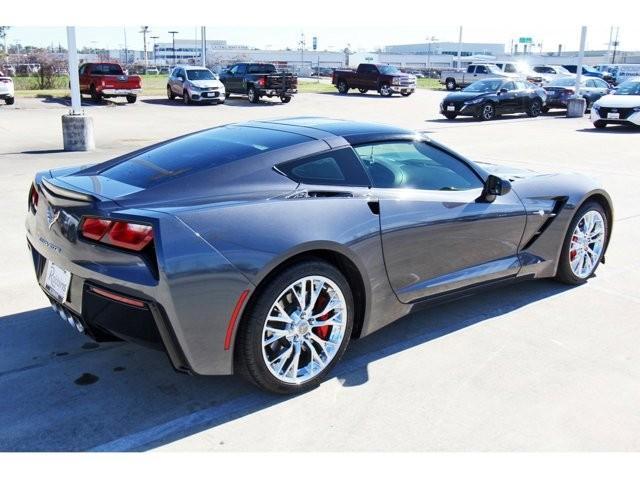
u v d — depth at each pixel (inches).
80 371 133.6
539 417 118.4
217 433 111.9
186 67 1061.1
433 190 150.9
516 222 167.0
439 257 149.4
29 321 159.2
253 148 132.8
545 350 147.1
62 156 456.4
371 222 132.4
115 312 112.8
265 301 115.3
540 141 578.9
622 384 131.5
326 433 112.4
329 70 3218.5
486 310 171.6
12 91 916.6
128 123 751.1
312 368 126.5
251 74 1101.1
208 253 109.1
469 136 621.6
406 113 928.3
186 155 133.9
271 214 118.9
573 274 189.5
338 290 126.6
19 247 222.4
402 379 132.4
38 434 110.5
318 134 140.3
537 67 1475.1
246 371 118.5
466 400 124.3
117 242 109.0
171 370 134.9
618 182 367.2
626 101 680.4
